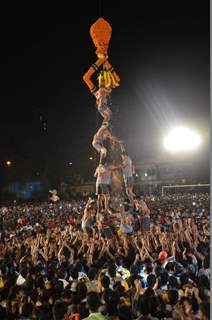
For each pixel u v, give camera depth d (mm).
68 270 10844
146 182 73750
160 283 9188
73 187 77250
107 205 14812
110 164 15047
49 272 10727
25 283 9594
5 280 10297
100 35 14695
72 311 7668
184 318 7418
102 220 14750
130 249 13469
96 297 7648
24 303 8078
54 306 7738
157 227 16250
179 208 29094
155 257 12578
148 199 40719
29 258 12789
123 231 14727
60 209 40812
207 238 14891
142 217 15164
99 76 15086
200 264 11703
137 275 9531
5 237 20438
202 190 58594
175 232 15516
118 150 15289
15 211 40562
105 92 15062
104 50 14812
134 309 7840
